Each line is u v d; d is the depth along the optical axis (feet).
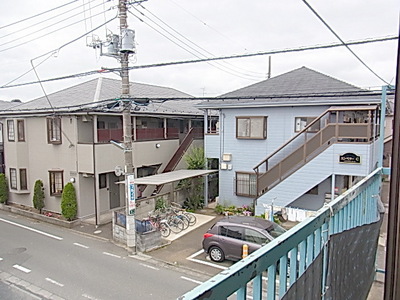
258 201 34.09
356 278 6.51
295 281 3.97
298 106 35.91
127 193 28.48
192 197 41.14
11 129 43.34
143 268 24.79
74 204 37.14
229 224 25.54
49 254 27.99
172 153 50.16
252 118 38.14
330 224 5.36
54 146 39.86
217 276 2.87
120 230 30.55
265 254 3.40
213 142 41.37
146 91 57.52
